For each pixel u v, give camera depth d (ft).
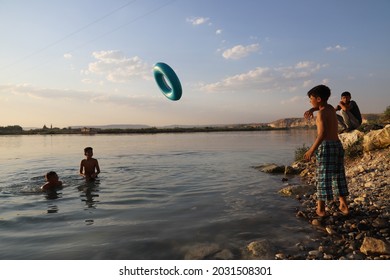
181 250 14.11
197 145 86.22
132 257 13.50
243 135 159.33
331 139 17.39
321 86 17.52
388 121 41.57
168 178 33.17
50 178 28.55
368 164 29.17
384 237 14.64
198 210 20.51
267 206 21.16
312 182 29.45
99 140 122.21
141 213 20.03
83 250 14.30
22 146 88.99
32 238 15.90
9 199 24.53
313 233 15.85
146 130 234.99
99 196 25.17
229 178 32.86
